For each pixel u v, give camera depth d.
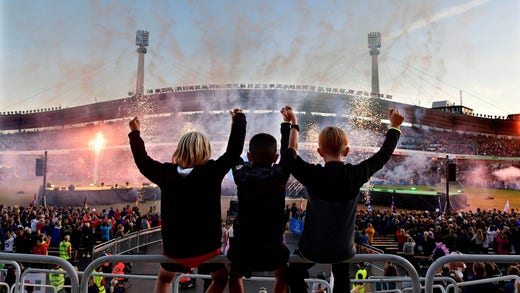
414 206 30.83
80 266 13.03
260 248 2.06
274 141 2.25
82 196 29.00
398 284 7.50
